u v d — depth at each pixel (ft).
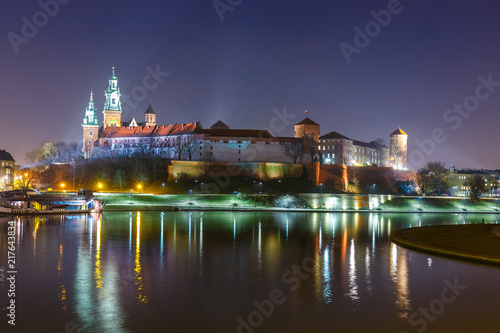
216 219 339.98
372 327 94.89
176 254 176.14
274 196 517.14
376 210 494.18
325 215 417.28
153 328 93.40
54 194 430.20
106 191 529.04
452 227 246.47
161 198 479.00
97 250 182.39
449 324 96.84
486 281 131.64
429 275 139.54
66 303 108.88
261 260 165.68
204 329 93.20
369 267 152.35
